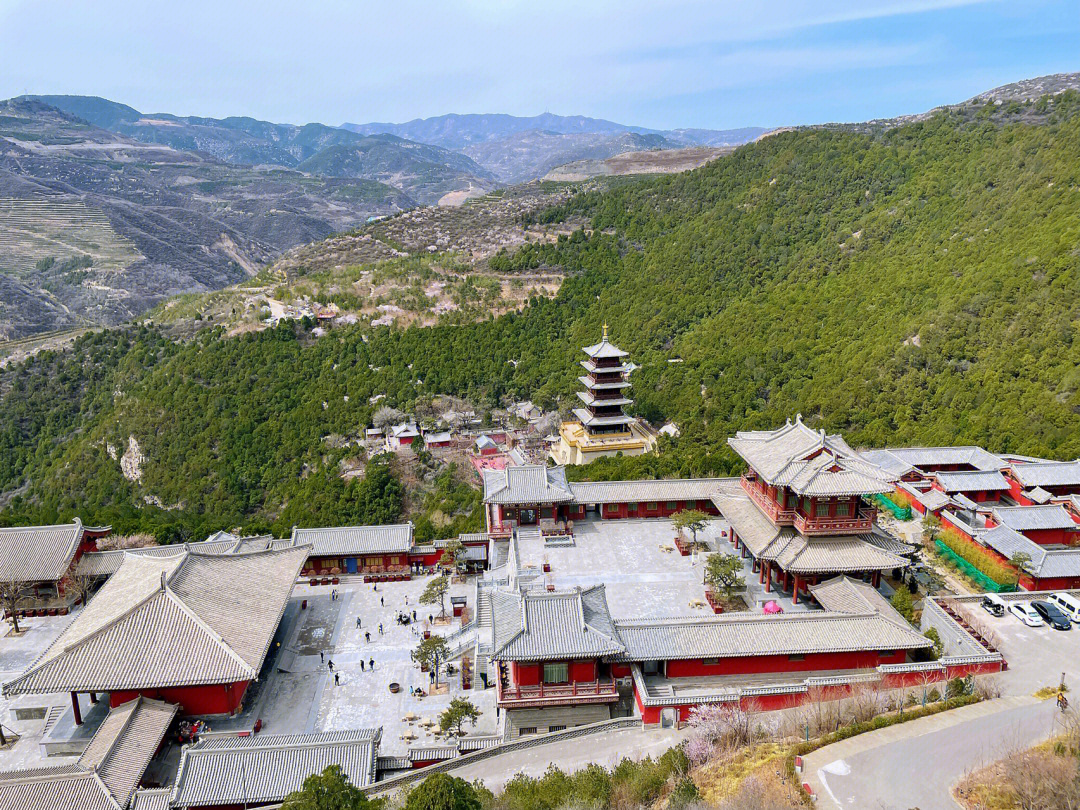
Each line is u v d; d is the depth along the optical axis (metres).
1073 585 55.91
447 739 48.16
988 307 106.69
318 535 75.94
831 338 125.44
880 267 135.62
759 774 33.97
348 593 71.12
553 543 68.56
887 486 52.53
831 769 33.50
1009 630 48.97
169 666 48.38
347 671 57.25
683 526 68.44
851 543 55.19
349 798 33.62
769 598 55.50
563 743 42.53
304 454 130.12
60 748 48.03
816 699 42.09
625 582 60.75
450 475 121.00
